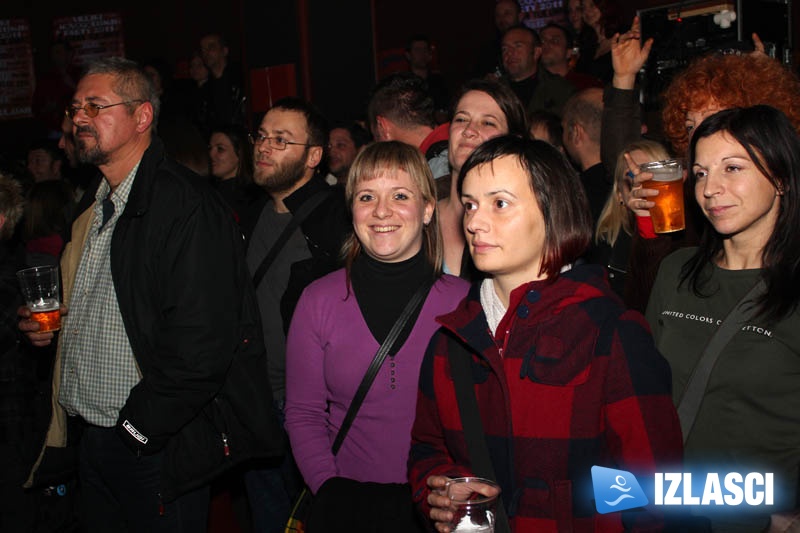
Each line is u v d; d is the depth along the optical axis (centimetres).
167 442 230
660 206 210
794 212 169
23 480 281
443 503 144
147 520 236
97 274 241
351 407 213
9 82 1038
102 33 1027
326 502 196
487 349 156
